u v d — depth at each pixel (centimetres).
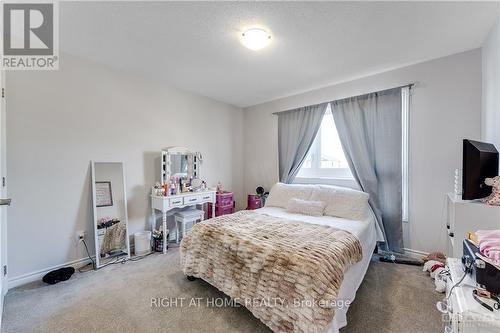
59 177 238
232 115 440
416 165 269
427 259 245
